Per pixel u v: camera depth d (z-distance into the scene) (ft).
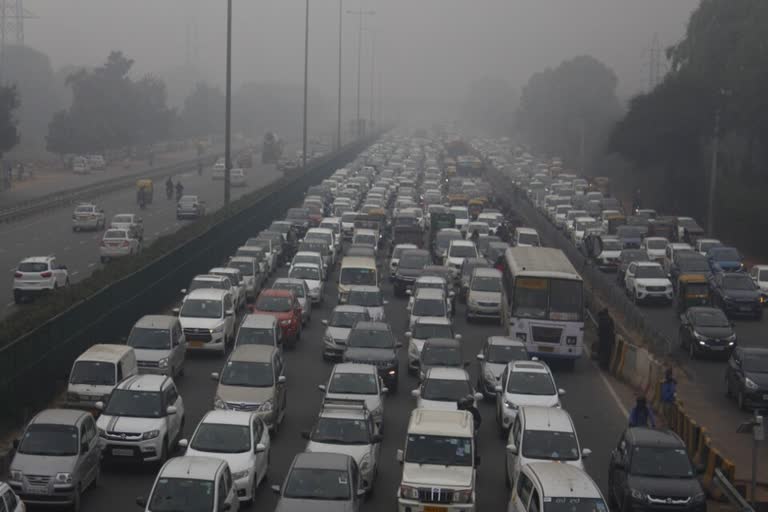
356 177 405.80
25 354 107.45
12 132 380.37
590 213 323.37
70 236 260.62
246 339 128.06
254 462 84.74
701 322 157.28
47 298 129.70
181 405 100.99
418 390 107.65
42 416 84.69
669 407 113.70
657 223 275.59
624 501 82.74
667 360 147.23
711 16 366.02
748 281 191.01
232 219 223.71
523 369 110.63
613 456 89.56
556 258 152.76
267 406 102.99
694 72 366.43
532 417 89.10
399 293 197.16
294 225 262.47
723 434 114.32
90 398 102.63
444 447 82.99
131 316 145.59
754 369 125.18
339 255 247.09
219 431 86.22
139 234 237.86
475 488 86.99
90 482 85.30
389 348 126.72
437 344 123.85
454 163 516.32
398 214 279.69
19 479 79.51
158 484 72.69
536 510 70.64
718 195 322.34
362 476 86.12
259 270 193.16
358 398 103.09
